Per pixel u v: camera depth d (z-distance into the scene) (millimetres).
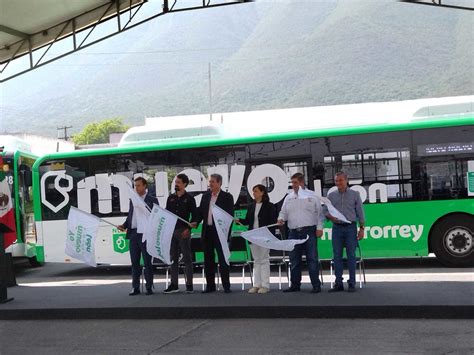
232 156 13195
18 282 13664
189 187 13281
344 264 13070
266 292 9570
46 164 13945
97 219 10320
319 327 7641
